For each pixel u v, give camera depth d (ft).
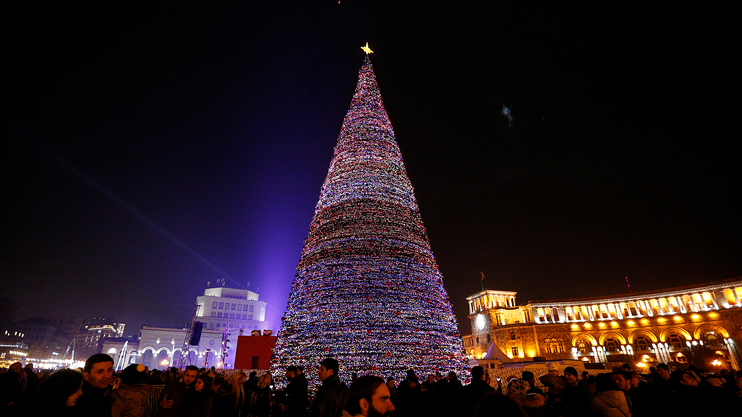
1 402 24.20
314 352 50.37
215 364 284.00
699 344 167.12
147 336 280.10
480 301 217.15
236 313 338.13
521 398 18.83
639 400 24.11
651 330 180.75
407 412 25.14
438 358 52.24
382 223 57.93
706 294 173.68
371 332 50.57
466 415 16.19
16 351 303.48
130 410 18.29
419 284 55.57
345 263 54.90
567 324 193.98
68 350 372.17
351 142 65.41
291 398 24.63
